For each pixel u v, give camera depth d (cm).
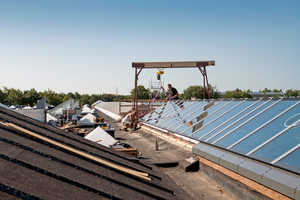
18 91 7125
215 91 11200
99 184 257
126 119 1944
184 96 11306
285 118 673
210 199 586
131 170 391
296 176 452
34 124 416
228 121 916
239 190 579
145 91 9212
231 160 639
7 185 169
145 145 1243
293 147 523
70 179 229
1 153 214
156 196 304
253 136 675
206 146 817
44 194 182
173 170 833
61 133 446
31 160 231
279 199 462
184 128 1177
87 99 13475
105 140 1033
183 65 1864
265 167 532
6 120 342
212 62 1828
